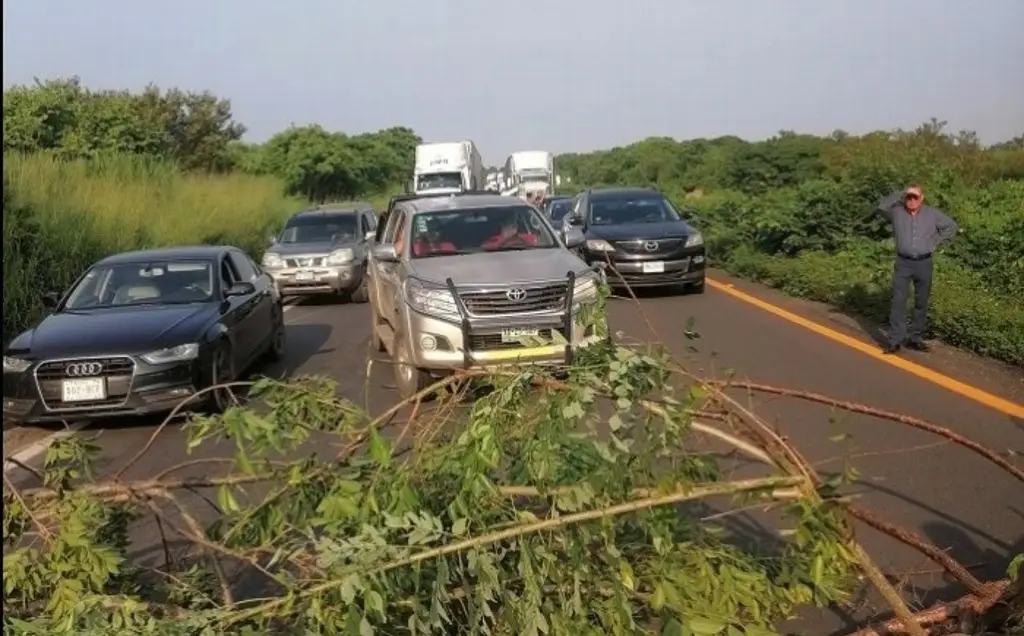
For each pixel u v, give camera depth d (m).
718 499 4.44
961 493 6.03
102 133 32.62
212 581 3.92
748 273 19.38
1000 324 10.70
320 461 3.81
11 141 28.78
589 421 3.47
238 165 50.72
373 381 10.73
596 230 17.30
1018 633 3.81
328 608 3.11
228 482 3.88
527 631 3.20
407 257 10.34
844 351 11.01
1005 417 7.84
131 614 3.34
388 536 3.30
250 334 11.18
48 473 4.17
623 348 3.67
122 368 8.88
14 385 8.88
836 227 19.27
